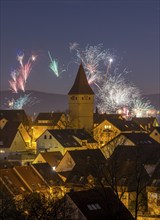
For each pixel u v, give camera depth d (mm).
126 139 129000
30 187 113375
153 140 148750
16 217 81750
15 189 109625
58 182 118000
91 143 169375
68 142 163375
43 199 86875
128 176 96562
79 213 80750
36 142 165125
